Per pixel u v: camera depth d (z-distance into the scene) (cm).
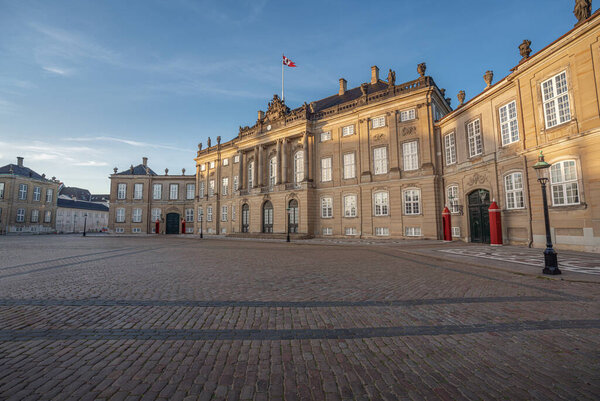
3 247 2372
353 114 3359
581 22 1461
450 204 2666
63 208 8094
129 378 344
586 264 1115
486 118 2198
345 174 3403
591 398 305
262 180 4103
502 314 579
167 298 699
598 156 1418
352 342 452
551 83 1647
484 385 333
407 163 2962
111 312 594
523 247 1800
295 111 3903
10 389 316
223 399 303
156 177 6306
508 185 1991
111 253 1825
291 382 338
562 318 554
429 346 438
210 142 5459
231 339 462
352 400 303
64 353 409
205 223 5341
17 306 633
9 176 6162
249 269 1145
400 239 2850
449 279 925
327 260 1426
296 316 571
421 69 2917
